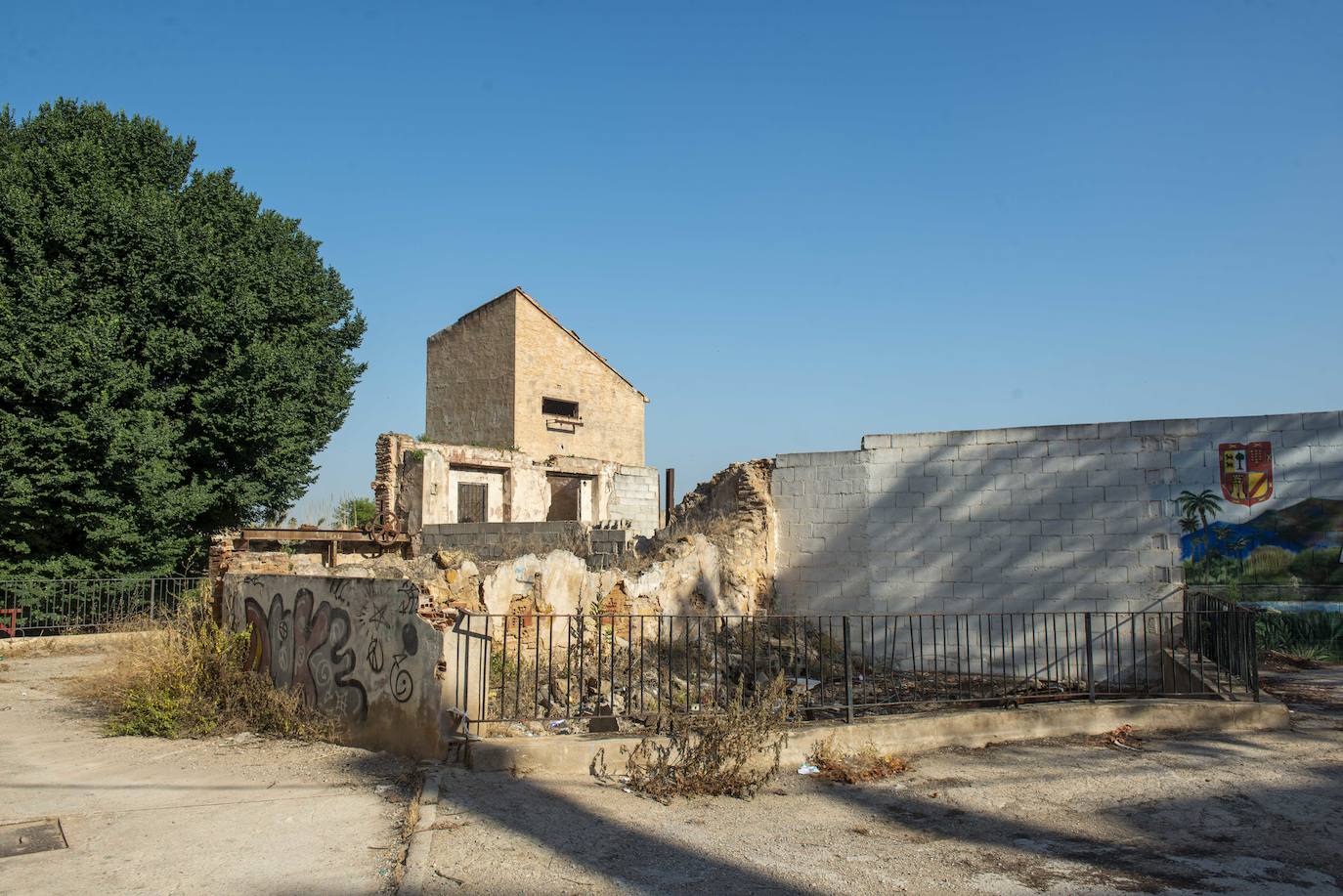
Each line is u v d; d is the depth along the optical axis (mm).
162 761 8609
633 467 33594
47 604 20984
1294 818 6895
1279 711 9641
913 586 15570
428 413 37906
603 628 12641
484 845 6137
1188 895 5477
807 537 16453
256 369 24281
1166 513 14219
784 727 8484
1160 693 12094
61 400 20812
